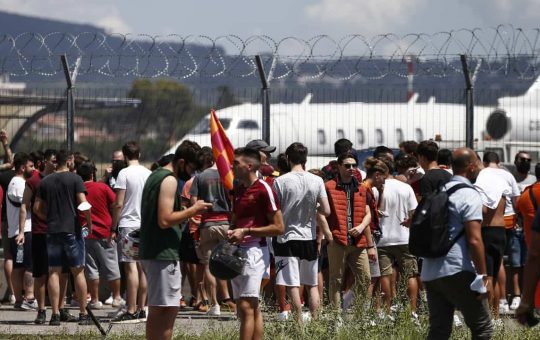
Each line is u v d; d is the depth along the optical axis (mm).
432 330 22594
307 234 28797
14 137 46625
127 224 32562
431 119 51500
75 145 45844
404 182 33281
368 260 31078
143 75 43250
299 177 28812
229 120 54438
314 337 25984
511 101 56594
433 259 21984
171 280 22672
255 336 24250
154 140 48531
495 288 30797
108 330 28969
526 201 30703
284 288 29016
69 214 31750
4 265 39281
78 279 32125
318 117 53406
